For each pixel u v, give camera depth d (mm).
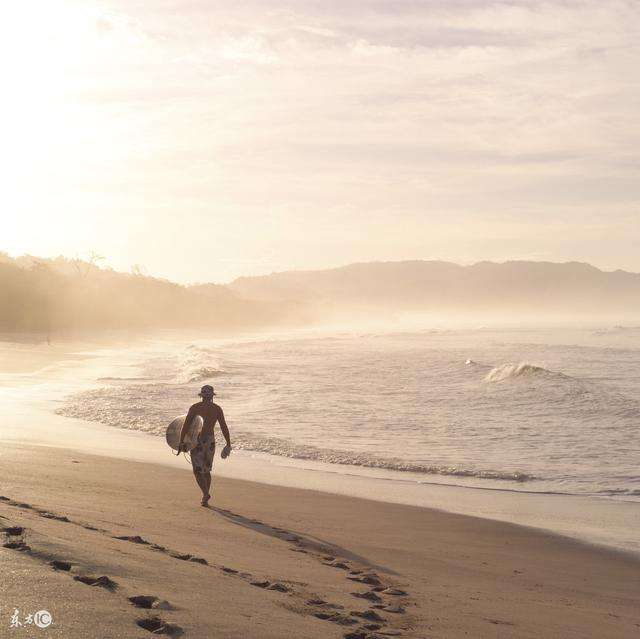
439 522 10531
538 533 10234
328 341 91500
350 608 4949
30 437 16766
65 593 3434
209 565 5574
